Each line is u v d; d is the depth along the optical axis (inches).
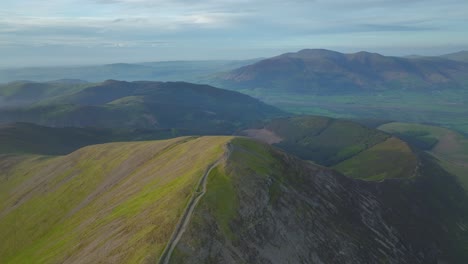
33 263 3531.0
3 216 5418.3
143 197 3614.7
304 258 3026.6
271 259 2763.3
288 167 4315.9
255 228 2945.4
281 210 3366.1
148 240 2477.9
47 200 5442.9
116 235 2893.7
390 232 4648.1
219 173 3464.6
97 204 4564.5
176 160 4640.8
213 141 4731.8
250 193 3299.7
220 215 2827.3
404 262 4165.8
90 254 2827.3
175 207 2819.9
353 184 5221.5
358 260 3526.1
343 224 3946.9
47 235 4485.7
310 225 3472.0
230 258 2514.8
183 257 2311.8
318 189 4323.3
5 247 4658.0
